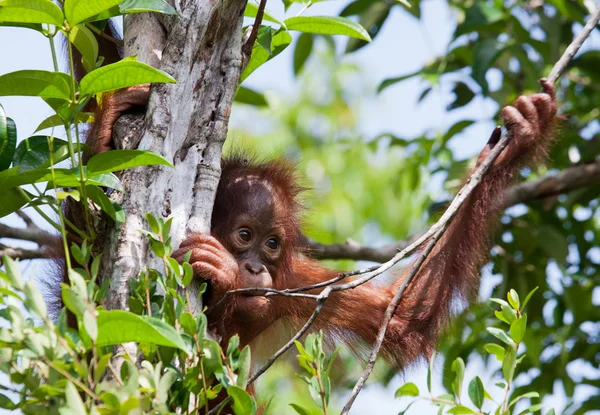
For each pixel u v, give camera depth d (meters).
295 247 10.42
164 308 5.43
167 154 6.34
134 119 6.70
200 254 6.76
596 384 12.44
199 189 6.50
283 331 10.76
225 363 5.42
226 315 8.41
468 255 9.80
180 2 6.53
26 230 11.20
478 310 11.95
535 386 12.40
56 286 8.89
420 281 10.23
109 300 5.86
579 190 12.91
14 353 4.60
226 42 6.61
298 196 11.09
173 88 6.41
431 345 10.17
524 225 12.72
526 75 12.78
